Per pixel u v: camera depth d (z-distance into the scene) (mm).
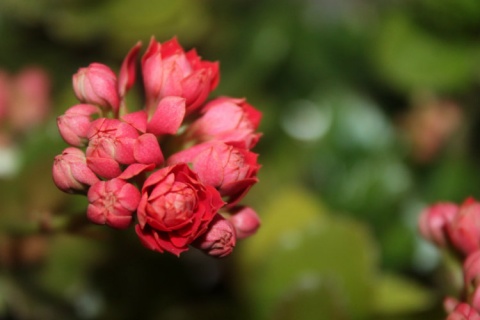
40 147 354
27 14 377
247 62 389
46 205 352
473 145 379
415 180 378
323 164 381
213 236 281
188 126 295
